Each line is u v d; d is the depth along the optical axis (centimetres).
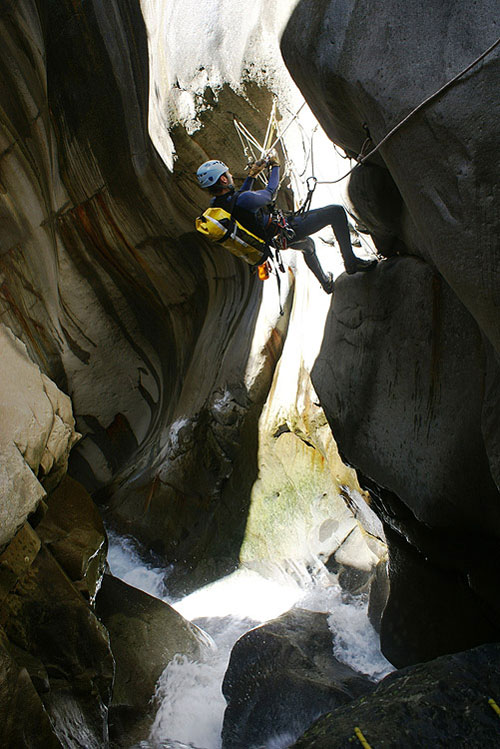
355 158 417
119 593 605
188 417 880
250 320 835
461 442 372
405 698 280
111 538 916
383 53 309
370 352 480
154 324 1102
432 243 314
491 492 362
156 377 1135
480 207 275
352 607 653
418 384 418
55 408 521
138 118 813
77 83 883
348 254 466
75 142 931
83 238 1016
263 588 756
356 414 506
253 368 797
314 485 749
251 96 614
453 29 278
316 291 720
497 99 257
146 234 960
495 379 322
